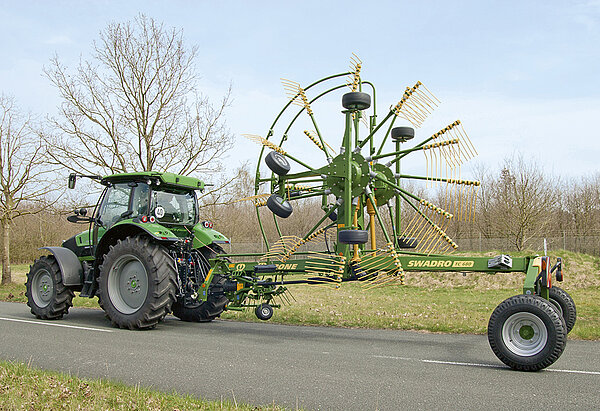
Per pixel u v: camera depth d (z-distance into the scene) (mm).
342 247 6969
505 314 5184
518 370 5117
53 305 8734
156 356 5727
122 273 8070
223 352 5961
